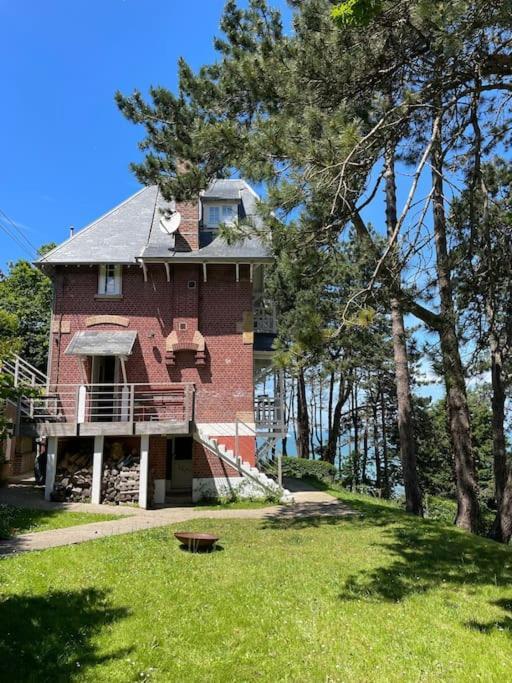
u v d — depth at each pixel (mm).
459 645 5457
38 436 15125
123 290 18125
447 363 10695
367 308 8000
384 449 36219
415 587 7293
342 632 5750
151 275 18188
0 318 12758
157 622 5941
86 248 18469
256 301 22266
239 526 11758
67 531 10820
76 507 14102
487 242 10219
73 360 17844
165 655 5199
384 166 8789
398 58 8086
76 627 5758
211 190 19516
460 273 11562
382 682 4707
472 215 10227
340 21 6449
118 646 5352
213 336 17922
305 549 9406
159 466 16562
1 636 5391
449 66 7777
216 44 11547
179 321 17859
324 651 5309
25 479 20016
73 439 16328
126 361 17688
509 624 6027
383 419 36312
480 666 5004
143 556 8617
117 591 6883
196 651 5289
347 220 8633
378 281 8711
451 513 29047
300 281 8922
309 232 8508
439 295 11148
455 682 4723
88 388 17703
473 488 13781
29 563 7926
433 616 6234
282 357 8109
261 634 5695
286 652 5281
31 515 12500
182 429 15680
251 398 17562
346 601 6691
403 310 9695
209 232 19031
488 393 16359
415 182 7609
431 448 35312
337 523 12203
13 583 6953
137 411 17344
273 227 8359
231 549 9359
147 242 18641
